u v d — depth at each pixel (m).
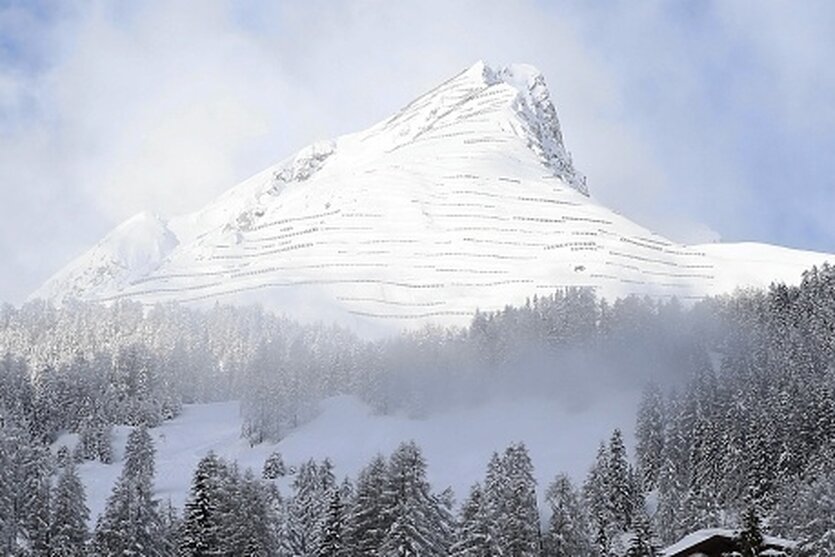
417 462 99.81
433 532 95.44
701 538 95.00
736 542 93.56
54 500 116.50
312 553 105.56
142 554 100.06
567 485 110.44
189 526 104.00
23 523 114.38
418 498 96.12
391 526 93.00
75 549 110.62
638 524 96.56
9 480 114.19
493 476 125.50
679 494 146.12
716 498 136.38
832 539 90.69
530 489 101.50
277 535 107.88
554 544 101.88
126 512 102.00
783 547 94.25
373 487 98.00
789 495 126.44
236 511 101.38
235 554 99.31
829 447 146.12
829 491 101.56
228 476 108.50
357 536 96.19
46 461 147.88
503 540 94.06
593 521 138.88
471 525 93.94
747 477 146.00
